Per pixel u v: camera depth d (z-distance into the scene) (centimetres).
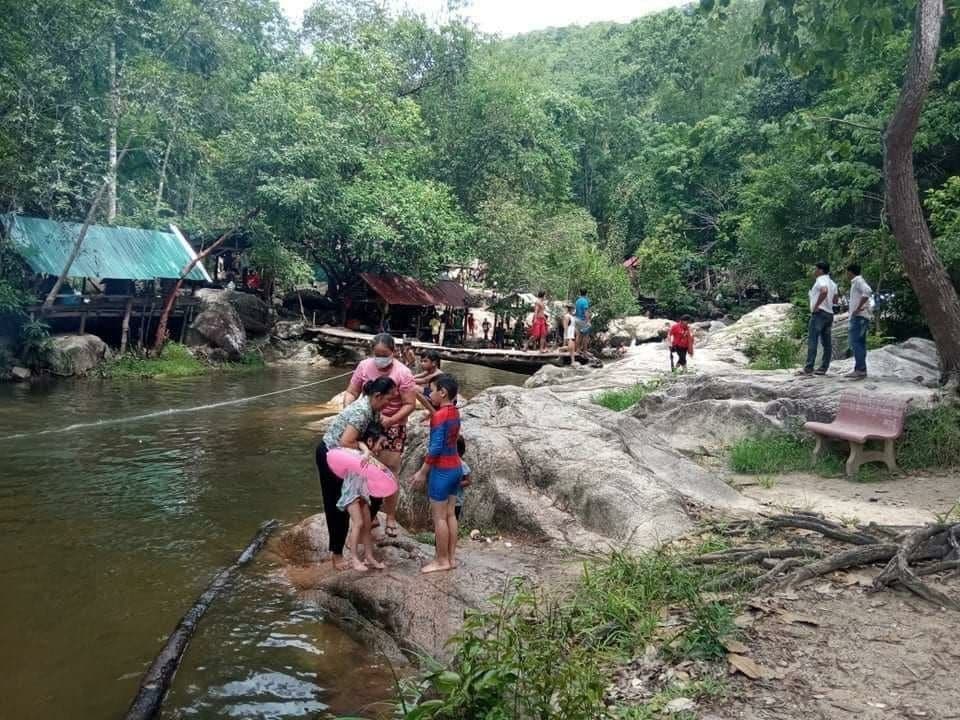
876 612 445
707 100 4909
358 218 2566
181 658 492
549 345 2844
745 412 1017
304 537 708
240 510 837
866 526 613
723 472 881
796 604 459
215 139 2689
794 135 1305
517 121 3572
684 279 4009
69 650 505
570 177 4847
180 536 741
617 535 648
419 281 2958
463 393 2053
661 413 1134
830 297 1094
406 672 477
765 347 1797
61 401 1564
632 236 4459
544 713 329
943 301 939
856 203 2012
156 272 2225
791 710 339
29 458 1058
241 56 3095
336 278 2967
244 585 617
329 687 461
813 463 875
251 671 479
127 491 900
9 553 683
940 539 531
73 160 2120
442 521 595
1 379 1795
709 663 389
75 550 695
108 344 2242
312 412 1520
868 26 1005
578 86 5925
